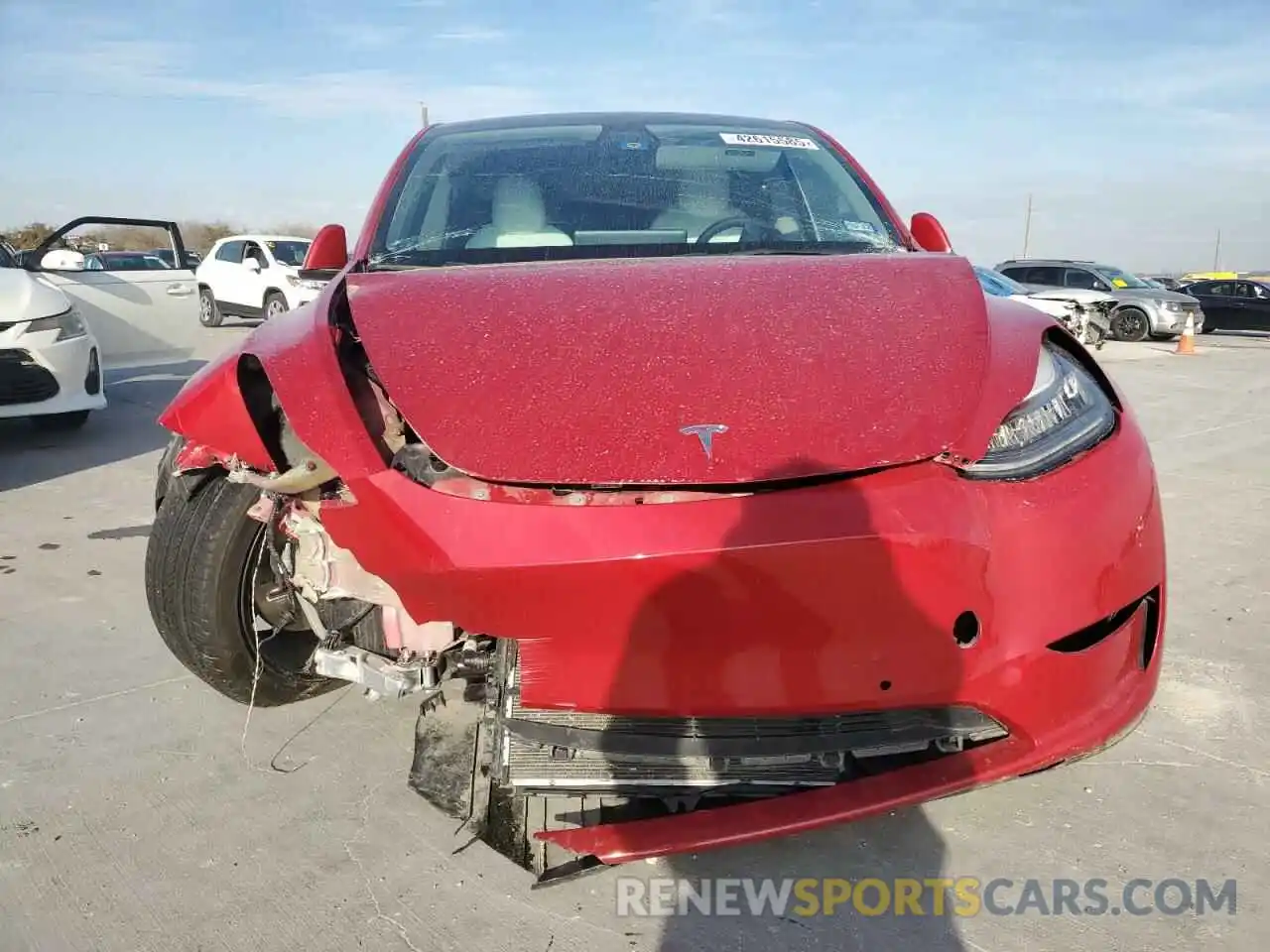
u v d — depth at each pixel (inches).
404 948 74.9
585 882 82.0
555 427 75.9
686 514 71.6
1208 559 162.1
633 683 73.9
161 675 120.4
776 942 75.3
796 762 77.9
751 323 87.2
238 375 89.0
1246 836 87.0
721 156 128.4
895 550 71.9
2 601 145.1
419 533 73.7
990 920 77.4
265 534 95.7
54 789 96.0
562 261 106.8
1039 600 76.5
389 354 82.9
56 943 75.8
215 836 88.6
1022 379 83.6
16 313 226.4
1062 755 78.8
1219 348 671.1
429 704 105.1
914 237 123.3
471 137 132.5
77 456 243.0
